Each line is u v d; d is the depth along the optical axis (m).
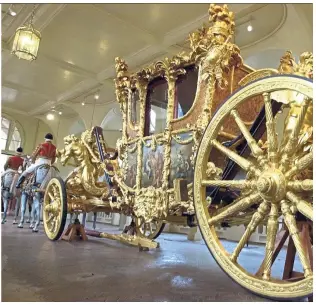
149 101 3.44
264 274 1.74
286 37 5.90
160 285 2.01
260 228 6.63
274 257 2.13
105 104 11.30
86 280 2.03
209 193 2.44
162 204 2.88
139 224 4.46
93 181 4.39
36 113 13.81
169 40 6.91
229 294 1.86
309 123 2.06
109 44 7.66
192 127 2.76
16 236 4.44
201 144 2.23
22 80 10.45
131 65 8.27
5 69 9.59
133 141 3.46
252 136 2.19
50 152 5.98
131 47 7.69
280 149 1.91
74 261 2.70
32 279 1.98
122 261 2.86
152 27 6.79
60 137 14.03
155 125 3.39
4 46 7.97
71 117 13.94
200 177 2.19
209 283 2.15
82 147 4.50
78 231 4.38
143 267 2.61
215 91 2.74
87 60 8.58
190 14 6.25
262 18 5.86
